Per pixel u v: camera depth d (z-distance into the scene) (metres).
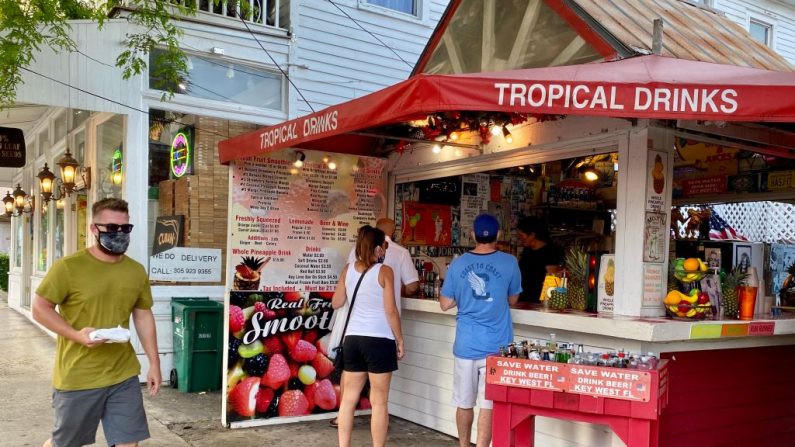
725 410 4.19
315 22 8.48
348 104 3.93
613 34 4.32
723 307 4.29
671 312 4.01
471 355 4.20
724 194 6.14
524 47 5.18
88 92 6.77
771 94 2.96
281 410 5.46
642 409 3.10
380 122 3.65
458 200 6.48
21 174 13.80
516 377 3.42
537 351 3.53
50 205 10.57
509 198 6.76
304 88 8.36
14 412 5.67
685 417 3.98
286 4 8.32
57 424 3.13
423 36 9.52
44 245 11.20
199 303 6.82
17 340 9.57
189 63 7.54
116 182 7.41
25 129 12.19
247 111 7.81
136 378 3.26
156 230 7.12
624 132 4.17
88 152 8.34
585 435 4.13
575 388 3.26
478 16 5.74
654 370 3.14
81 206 8.74
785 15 12.61
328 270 5.71
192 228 7.34
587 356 3.40
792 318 4.34
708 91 3.03
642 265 4.02
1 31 6.24
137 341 6.90
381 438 4.34
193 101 7.42
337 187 5.82
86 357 3.09
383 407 4.36
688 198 6.48
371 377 4.37
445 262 6.39
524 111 3.14
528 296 5.38
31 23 6.11
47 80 6.57
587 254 4.44
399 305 5.22
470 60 5.82
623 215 4.12
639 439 3.12
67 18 7.28
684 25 5.25
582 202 6.52
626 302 4.06
